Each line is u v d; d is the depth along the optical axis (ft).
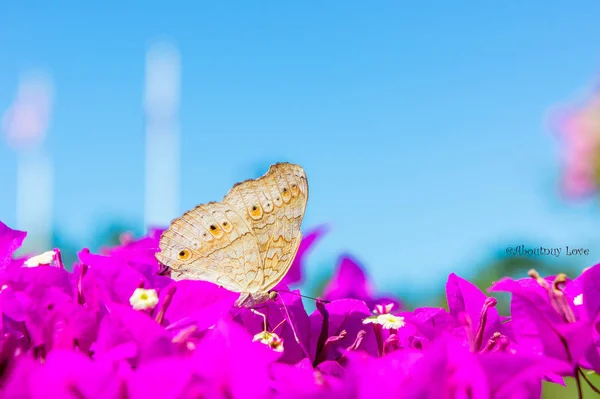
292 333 1.01
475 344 0.96
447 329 1.00
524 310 0.94
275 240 1.07
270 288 1.06
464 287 1.01
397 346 0.98
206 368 0.84
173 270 1.04
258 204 1.06
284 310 1.02
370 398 0.82
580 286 0.98
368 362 0.87
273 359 0.89
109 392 0.82
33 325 0.93
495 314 1.00
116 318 0.90
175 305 0.97
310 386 0.85
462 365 0.83
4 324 0.94
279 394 0.86
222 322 0.86
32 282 0.96
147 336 0.89
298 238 1.09
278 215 1.07
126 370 0.83
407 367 0.86
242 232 1.05
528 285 0.97
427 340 0.98
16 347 0.92
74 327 0.94
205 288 0.97
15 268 0.96
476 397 0.83
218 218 1.05
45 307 0.94
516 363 0.84
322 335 1.02
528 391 0.85
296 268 1.13
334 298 1.14
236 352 0.85
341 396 0.82
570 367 0.91
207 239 1.05
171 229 1.04
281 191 1.08
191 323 0.95
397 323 0.98
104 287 0.97
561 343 0.91
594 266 0.93
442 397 0.83
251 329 1.02
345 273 1.15
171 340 0.87
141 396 0.83
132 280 0.98
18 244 1.05
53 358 0.82
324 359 1.02
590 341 0.91
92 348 0.92
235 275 1.05
